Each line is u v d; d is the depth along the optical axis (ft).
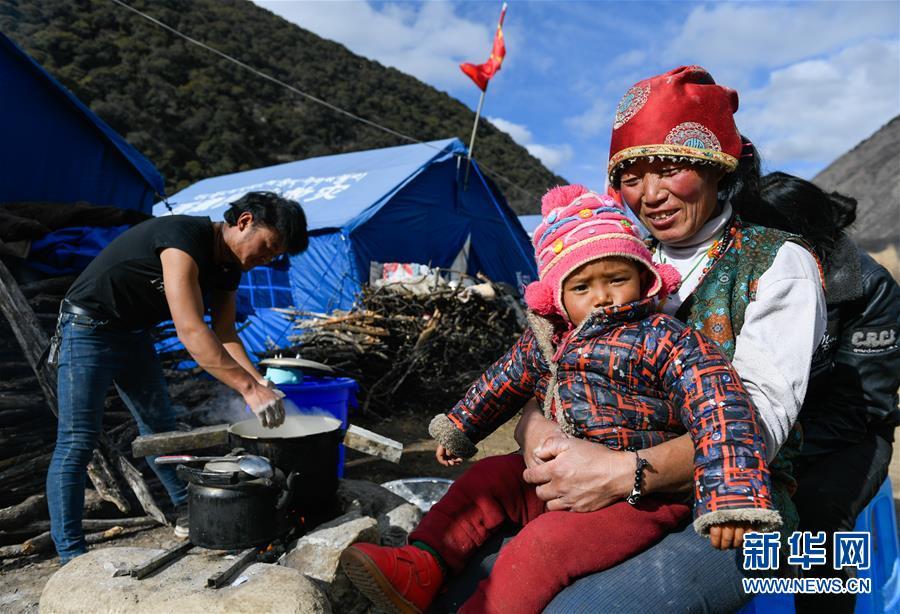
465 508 5.75
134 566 7.13
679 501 5.16
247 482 7.53
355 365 24.76
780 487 5.21
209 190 54.24
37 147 22.27
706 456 4.37
